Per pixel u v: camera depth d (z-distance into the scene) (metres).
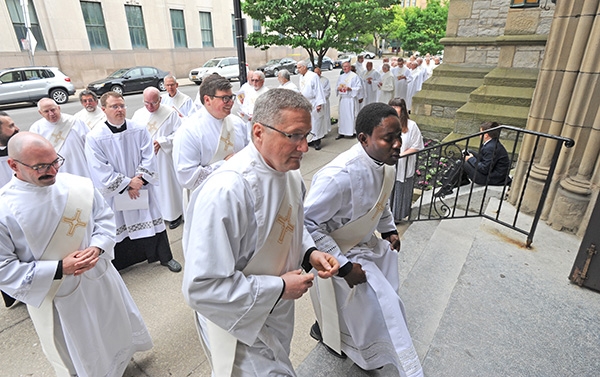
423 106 8.30
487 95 6.46
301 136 1.24
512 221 3.60
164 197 4.39
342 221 1.88
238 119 3.29
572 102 3.22
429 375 1.98
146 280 3.34
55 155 1.71
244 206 1.28
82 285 1.89
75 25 18.55
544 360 2.05
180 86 19.86
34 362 2.43
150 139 3.37
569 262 2.94
